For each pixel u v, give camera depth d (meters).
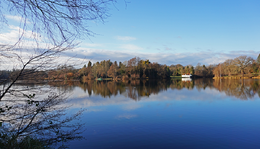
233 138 6.46
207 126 7.82
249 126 7.76
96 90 24.83
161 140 6.34
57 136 5.98
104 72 78.50
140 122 8.52
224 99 15.47
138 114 10.13
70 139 6.11
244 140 6.28
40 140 4.98
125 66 78.38
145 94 19.67
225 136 6.66
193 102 14.05
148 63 83.75
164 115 9.81
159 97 17.11
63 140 5.78
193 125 7.98
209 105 12.67
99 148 5.71
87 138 6.48
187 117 9.34
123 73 76.38
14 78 3.26
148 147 5.80
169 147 5.79
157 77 78.44
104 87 30.22
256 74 63.09
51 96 4.46
